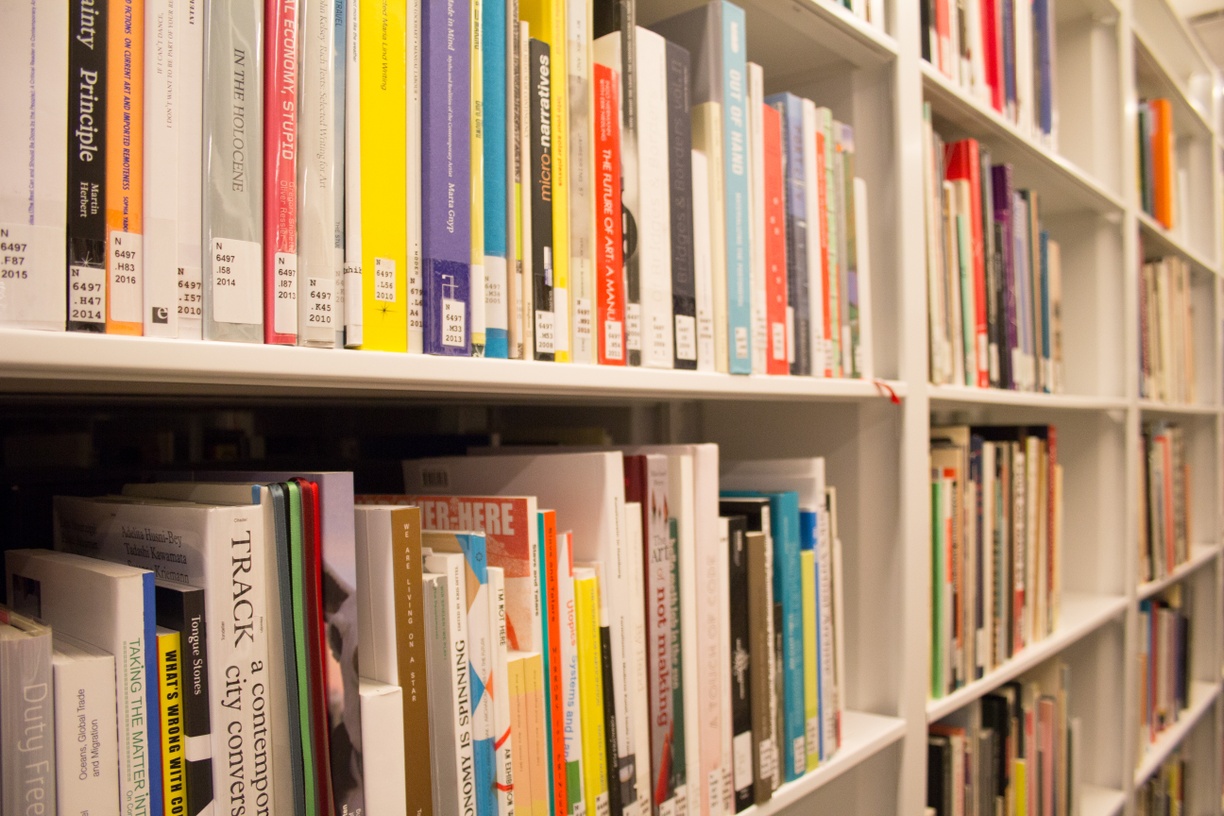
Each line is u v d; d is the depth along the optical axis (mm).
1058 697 1599
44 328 405
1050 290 1604
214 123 462
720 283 839
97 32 426
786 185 935
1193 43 2492
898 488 1091
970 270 1286
